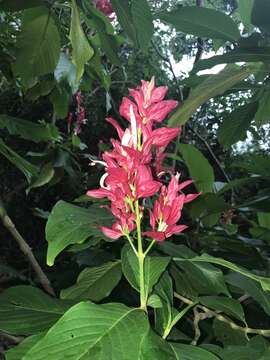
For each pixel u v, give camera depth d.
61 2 2.02
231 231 2.31
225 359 1.03
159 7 4.83
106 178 0.96
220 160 5.73
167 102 1.00
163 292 1.10
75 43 1.27
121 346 0.75
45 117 5.64
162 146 1.00
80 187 3.91
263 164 2.19
